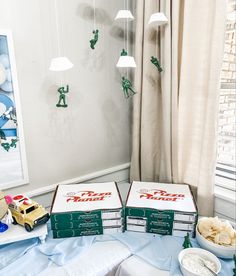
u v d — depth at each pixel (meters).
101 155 1.48
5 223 0.95
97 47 1.32
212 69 1.06
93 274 0.83
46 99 1.19
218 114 1.10
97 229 1.01
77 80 1.28
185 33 1.15
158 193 1.14
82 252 0.91
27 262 0.86
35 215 0.94
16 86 1.07
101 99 1.40
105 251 0.93
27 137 1.16
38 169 1.23
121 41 1.42
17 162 1.14
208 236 0.93
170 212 0.99
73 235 1.00
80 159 1.39
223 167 1.31
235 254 0.85
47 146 1.24
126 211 1.02
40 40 1.11
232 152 1.28
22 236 0.91
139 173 1.51
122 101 1.50
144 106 1.36
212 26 1.06
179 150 1.30
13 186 1.15
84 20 1.24
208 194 1.18
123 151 1.59
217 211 1.23
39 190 1.24
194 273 0.77
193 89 1.19
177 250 0.94
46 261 0.87
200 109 1.19
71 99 1.28
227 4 1.04
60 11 1.15
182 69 1.20
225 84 1.19
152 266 0.86
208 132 1.12
